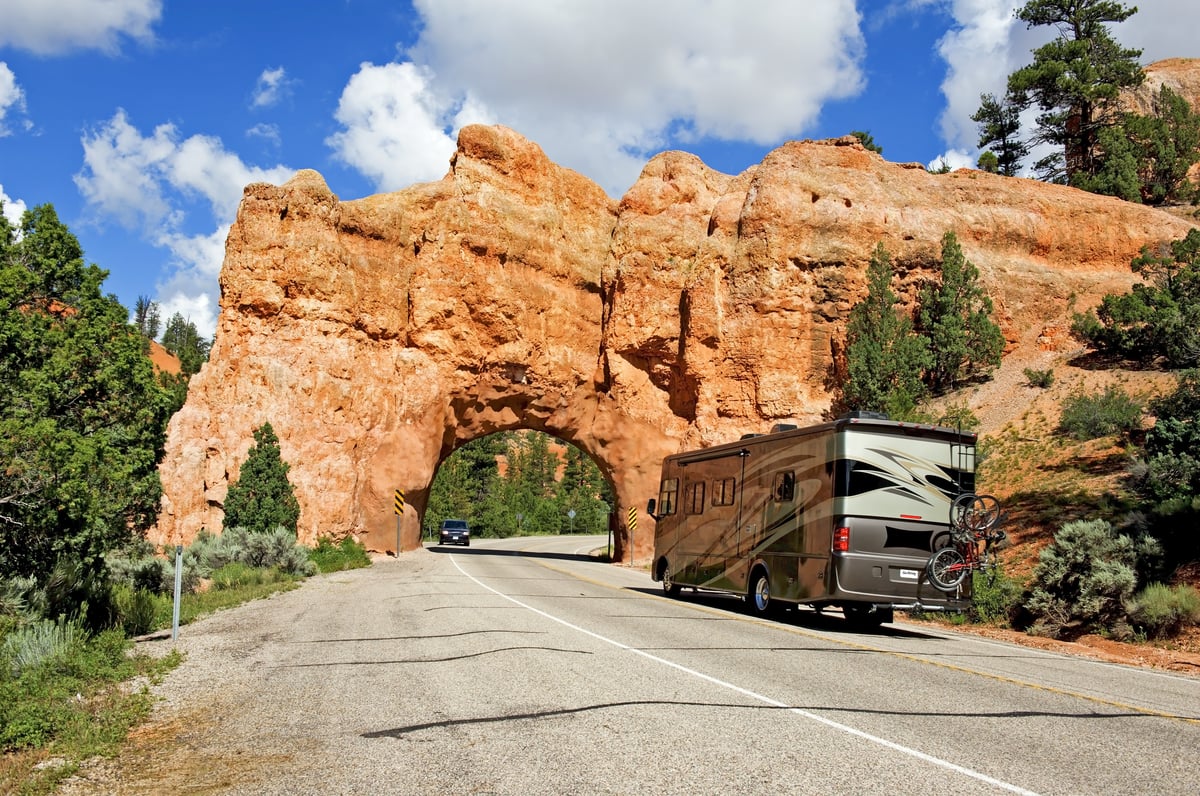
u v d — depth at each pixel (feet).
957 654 41.09
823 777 18.02
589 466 353.10
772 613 55.47
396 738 21.18
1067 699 28.58
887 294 122.62
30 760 20.26
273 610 53.52
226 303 110.73
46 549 42.24
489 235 126.41
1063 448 93.81
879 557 47.67
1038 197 136.46
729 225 134.51
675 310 133.18
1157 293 110.63
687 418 133.90
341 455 111.75
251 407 107.04
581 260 136.67
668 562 71.82
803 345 127.95
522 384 129.49
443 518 261.03
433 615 48.06
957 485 49.75
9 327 41.63
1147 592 52.75
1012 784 17.95
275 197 113.39
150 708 25.85
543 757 19.31
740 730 22.03
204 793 17.42
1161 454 71.20
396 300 122.42
